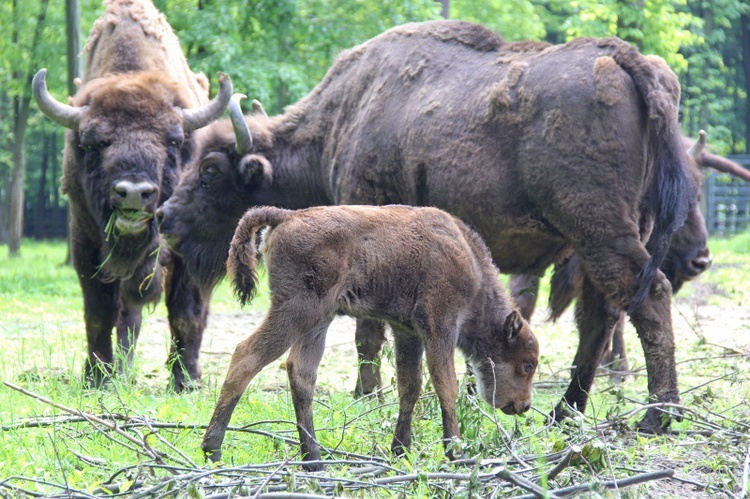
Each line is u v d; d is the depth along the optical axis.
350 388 24.58
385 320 16.73
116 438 17.20
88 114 23.66
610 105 18.89
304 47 62.50
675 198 18.73
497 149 19.95
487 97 20.27
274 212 15.88
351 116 23.86
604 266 18.95
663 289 18.91
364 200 22.70
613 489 13.69
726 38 102.75
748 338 31.41
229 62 57.66
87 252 24.81
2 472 15.30
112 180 23.03
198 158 24.42
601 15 60.91
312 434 16.08
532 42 21.14
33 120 105.88
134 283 24.45
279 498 13.00
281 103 65.31
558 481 14.52
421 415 18.31
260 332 15.55
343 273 15.92
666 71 20.14
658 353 18.81
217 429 15.48
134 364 23.69
